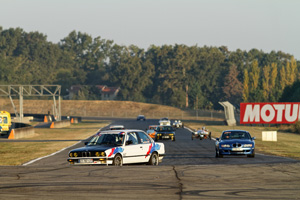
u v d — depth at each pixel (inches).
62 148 4384.8
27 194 1572.3
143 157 2498.8
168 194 1569.9
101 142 2455.7
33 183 1823.3
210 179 1948.8
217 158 3225.9
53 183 1820.9
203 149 4227.4
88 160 2342.5
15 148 4446.4
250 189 1680.6
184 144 4980.3
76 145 4785.9
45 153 3811.5
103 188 1695.4
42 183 1822.1
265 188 1706.4
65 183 1819.6
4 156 3577.8
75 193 1590.8
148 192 1611.7
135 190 1652.3
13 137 6215.6
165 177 2001.7
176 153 3740.2
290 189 1684.3
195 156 3427.7
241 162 2859.3
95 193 1590.8
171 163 2829.7
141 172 2165.4
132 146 2449.6
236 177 2021.4
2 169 2336.4
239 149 3189.0
